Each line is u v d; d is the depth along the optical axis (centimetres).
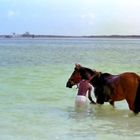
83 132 1064
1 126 1128
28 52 7644
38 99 1630
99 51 8444
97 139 990
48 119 1233
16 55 6122
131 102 1273
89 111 1370
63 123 1176
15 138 994
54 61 4422
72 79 1462
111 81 1329
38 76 2617
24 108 1417
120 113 1333
